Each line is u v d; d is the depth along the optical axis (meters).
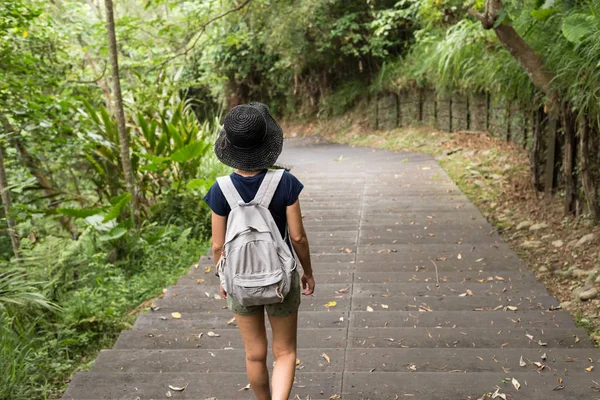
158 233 7.71
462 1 10.73
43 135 7.70
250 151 2.61
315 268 5.95
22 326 4.91
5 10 6.81
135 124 9.59
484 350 3.71
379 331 4.14
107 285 6.46
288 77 20.31
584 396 3.08
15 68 7.17
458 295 4.93
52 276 6.28
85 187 10.86
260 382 2.85
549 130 7.65
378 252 6.38
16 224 7.21
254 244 2.58
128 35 9.66
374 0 15.95
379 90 17.08
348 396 3.19
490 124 12.47
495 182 9.30
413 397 3.15
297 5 16.05
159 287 6.48
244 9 15.05
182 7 11.54
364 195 9.33
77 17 10.96
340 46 17.61
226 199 2.64
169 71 12.80
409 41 16.41
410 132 15.43
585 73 5.54
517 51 6.21
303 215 8.23
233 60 19.89
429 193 9.16
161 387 3.39
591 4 5.55
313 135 19.36
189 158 8.12
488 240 6.68
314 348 3.88
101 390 3.38
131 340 4.19
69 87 8.97
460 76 10.69
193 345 4.11
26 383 4.02
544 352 3.66
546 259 6.16
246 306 2.66
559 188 7.61
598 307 4.83
